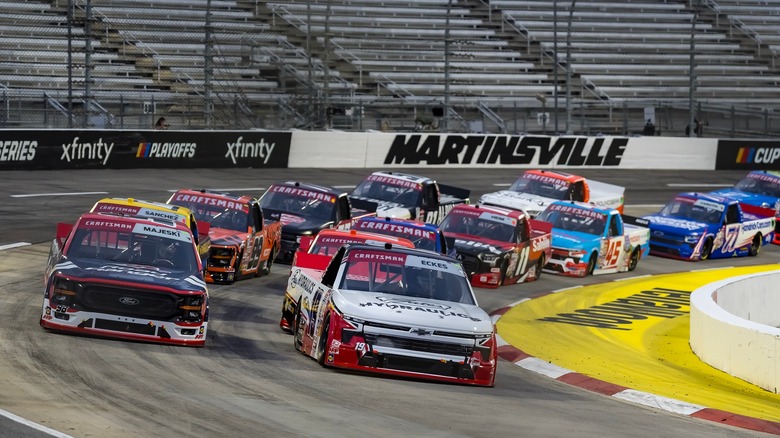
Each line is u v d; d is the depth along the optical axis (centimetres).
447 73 5847
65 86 5388
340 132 5409
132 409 1273
